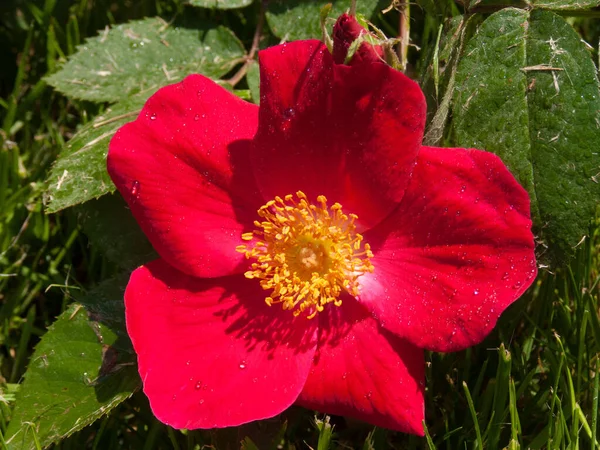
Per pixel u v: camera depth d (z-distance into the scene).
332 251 0.15
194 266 0.15
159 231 0.15
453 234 0.14
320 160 0.15
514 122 0.15
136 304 0.14
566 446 0.15
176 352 0.14
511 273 0.13
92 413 0.15
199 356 0.14
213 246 0.15
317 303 0.15
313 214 0.15
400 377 0.14
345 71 0.14
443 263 0.14
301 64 0.14
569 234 0.15
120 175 0.14
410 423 0.14
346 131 0.14
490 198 0.13
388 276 0.15
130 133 0.14
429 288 0.14
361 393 0.14
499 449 0.15
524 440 0.15
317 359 0.14
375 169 0.14
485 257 0.14
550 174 0.15
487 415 0.15
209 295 0.15
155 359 0.14
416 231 0.14
